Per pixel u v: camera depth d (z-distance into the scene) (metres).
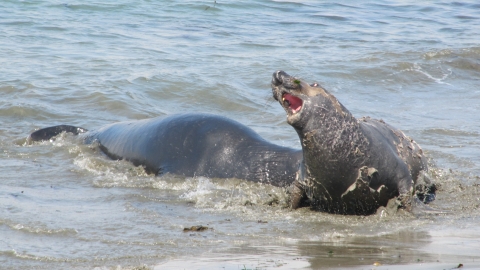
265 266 20.59
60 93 51.44
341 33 82.75
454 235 25.09
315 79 59.09
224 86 54.22
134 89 53.00
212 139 34.34
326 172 27.47
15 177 33.06
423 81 61.81
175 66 60.75
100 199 29.75
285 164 32.28
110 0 89.94
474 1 110.94
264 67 61.38
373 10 100.81
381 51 70.81
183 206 29.22
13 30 72.19
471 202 30.48
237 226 26.11
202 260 21.42
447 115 49.50
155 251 22.50
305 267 20.47
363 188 27.77
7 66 58.06
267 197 30.44
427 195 31.58
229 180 32.81
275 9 95.00
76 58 62.44
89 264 21.16
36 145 40.09
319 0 104.62
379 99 54.75
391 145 30.09
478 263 20.81
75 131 42.41
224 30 80.00
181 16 86.12
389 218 27.84
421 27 89.94
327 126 27.06
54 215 26.59
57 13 81.88
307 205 29.66
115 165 36.16
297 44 74.38
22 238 23.69
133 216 26.98
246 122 47.25
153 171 35.03
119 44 69.31
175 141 35.06
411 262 21.06
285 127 45.66
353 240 24.34
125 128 38.69
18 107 47.31
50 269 20.72
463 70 66.44
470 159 37.50
